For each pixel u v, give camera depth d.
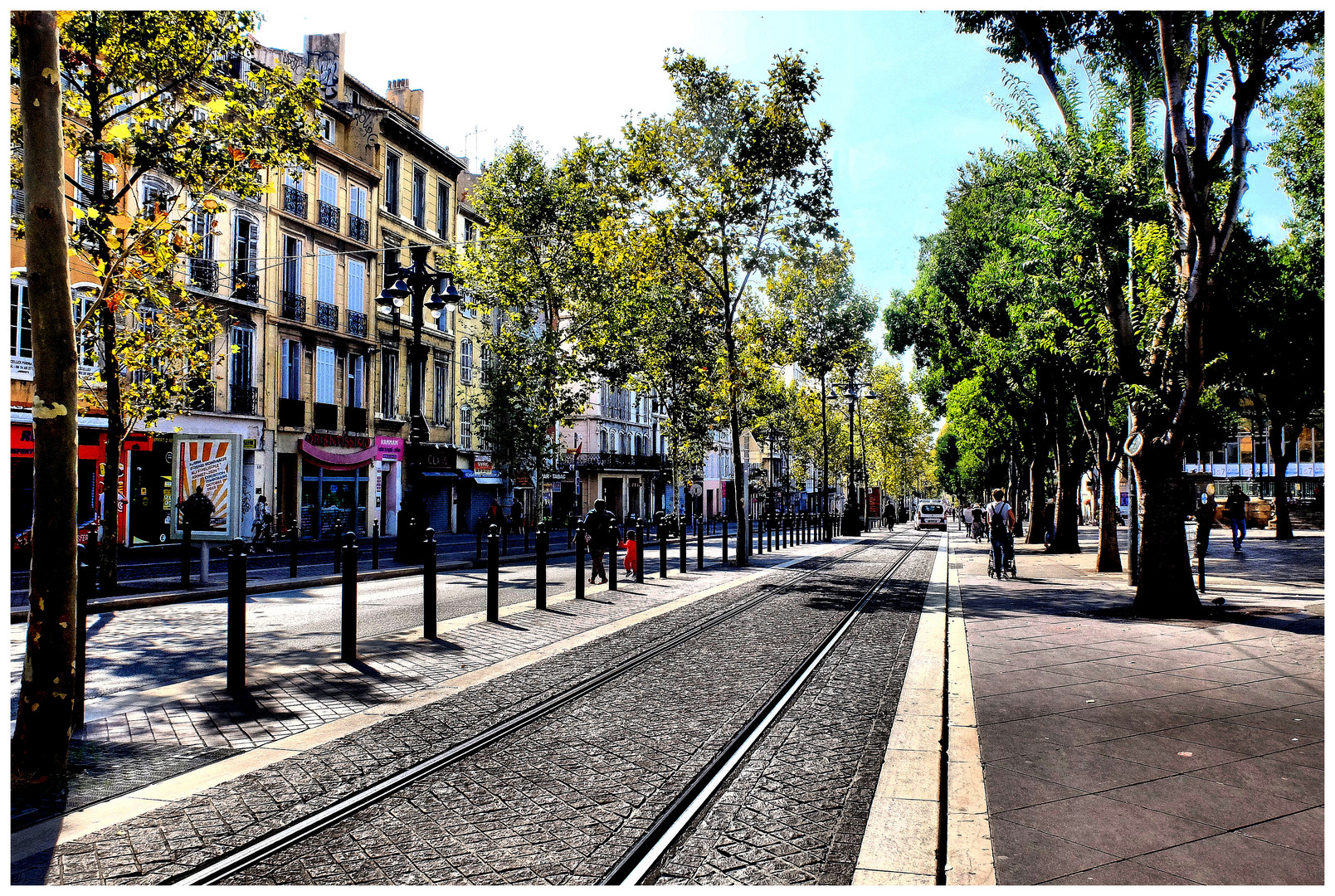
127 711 5.65
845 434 59.38
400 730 5.24
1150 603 10.12
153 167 11.36
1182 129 9.05
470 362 38.97
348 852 3.46
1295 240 18.20
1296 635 8.34
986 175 18.20
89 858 3.38
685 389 26.77
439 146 35.34
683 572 17.28
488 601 9.90
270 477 26.53
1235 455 59.59
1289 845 3.39
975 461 49.25
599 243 20.42
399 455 32.81
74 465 4.30
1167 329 10.36
